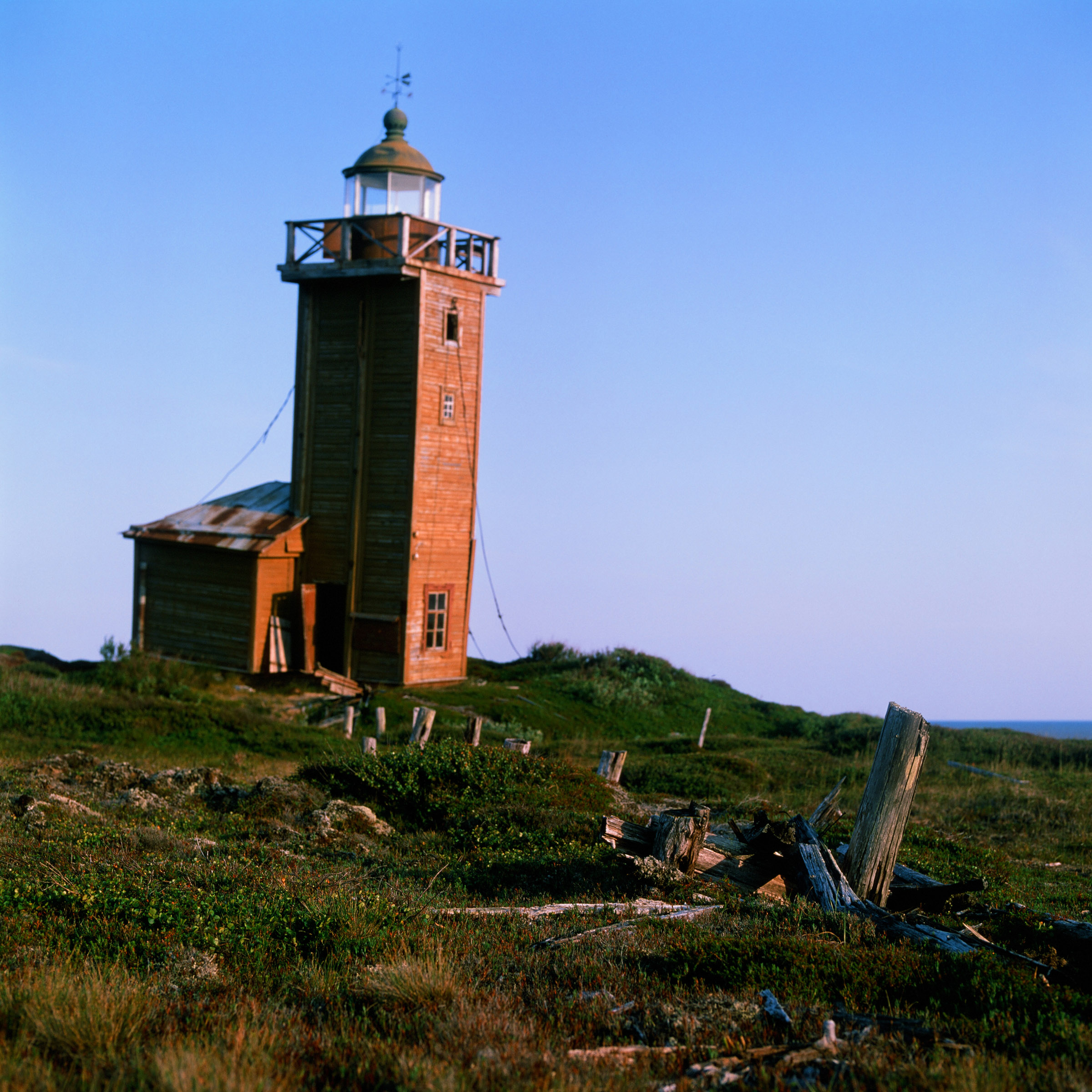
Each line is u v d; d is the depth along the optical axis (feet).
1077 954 28.50
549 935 28.22
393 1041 18.89
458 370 112.37
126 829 39.50
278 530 112.06
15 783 47.80
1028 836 58.18
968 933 28.84
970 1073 16.71
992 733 105.91
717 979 23.48
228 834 43.01
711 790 70.38
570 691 120.98
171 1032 19.12
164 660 106.11
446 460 111.86
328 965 24.48
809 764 84.84
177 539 115.44
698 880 34.99
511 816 47.09
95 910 26.86
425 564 110.52
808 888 33.12
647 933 27.53
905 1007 22.07
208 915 26.84
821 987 22.75
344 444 112.57
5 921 25.77
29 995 19.88
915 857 47.93
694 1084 17.11
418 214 116.37
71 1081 16.55
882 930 28.40
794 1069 18.01
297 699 103.71
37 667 106.11
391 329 109.19
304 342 114.42
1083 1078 17.10
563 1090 16.20
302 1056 18.31
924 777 80.64
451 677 114.93
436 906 30.91
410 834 46.75
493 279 114.42
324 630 116.67
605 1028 20.63
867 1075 17.25
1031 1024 20.63
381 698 102.89
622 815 52.21
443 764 52.60
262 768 69.67
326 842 43.01
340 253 112.16
